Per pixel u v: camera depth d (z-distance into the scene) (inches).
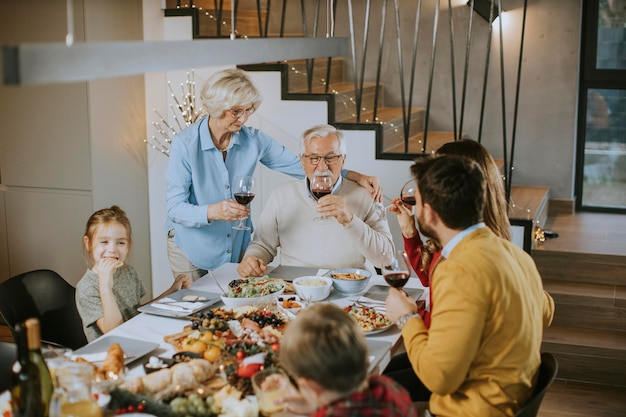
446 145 104.8
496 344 83.2
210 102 137.6
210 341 94.4
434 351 81.0
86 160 183.8
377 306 115.5
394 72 233.1
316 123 181.9
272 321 103.0
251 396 82.3
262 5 234.2
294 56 104.9
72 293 124.7
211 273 134.2
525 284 86.5
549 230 208.7
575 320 179.6
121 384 82.7
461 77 227.6
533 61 222.2
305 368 64.8
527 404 82.2
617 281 185.6
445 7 225.6
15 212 194.5
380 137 177.6
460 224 86.4
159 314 111.0
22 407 75.8
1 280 199.8
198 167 143.8
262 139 153.6
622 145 227.9
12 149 191.3
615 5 220.4
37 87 185.2
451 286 81.6
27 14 181.8
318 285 118.2
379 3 230.5
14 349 102.0
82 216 187.8
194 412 77.7
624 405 157.8
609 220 221.9
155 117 199.3
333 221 139.9
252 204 194.7
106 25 182.2
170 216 141.2
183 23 193.9
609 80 224.5
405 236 123.7
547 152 226.8
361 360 65.4
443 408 86.7
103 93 184.2
